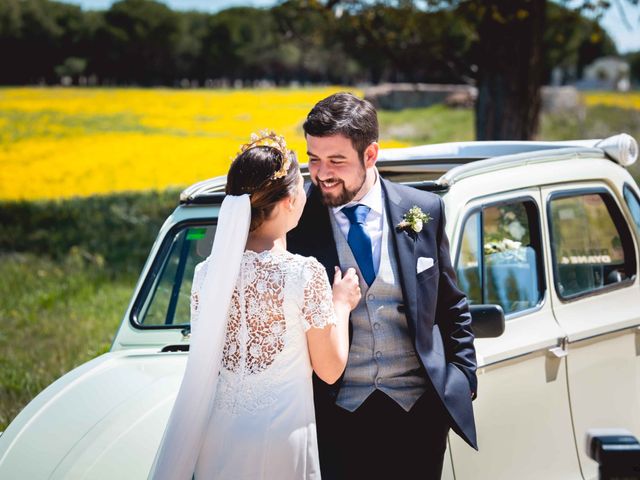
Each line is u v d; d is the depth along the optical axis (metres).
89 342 7.50
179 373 3.27
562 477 3.67
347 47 11.82
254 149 2.56
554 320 3.75
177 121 26.92
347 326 2.60
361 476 2.84
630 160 4.31
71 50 57.50
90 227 13.88
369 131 2.73
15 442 2.97
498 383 3.43
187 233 3.75
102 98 35.41
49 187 17.53
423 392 2.86
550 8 11.66
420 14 10.81
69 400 3.17
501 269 3.59
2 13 54.84
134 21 59.00
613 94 39.28
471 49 10.98
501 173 3.70
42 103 33.25
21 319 8.52
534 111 10.39
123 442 2.89
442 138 20.47
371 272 2.85
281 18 11.66
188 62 62.34
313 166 2.76
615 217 4.20
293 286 2.46
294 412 2.48
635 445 1.97
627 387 4.03
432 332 2.88
